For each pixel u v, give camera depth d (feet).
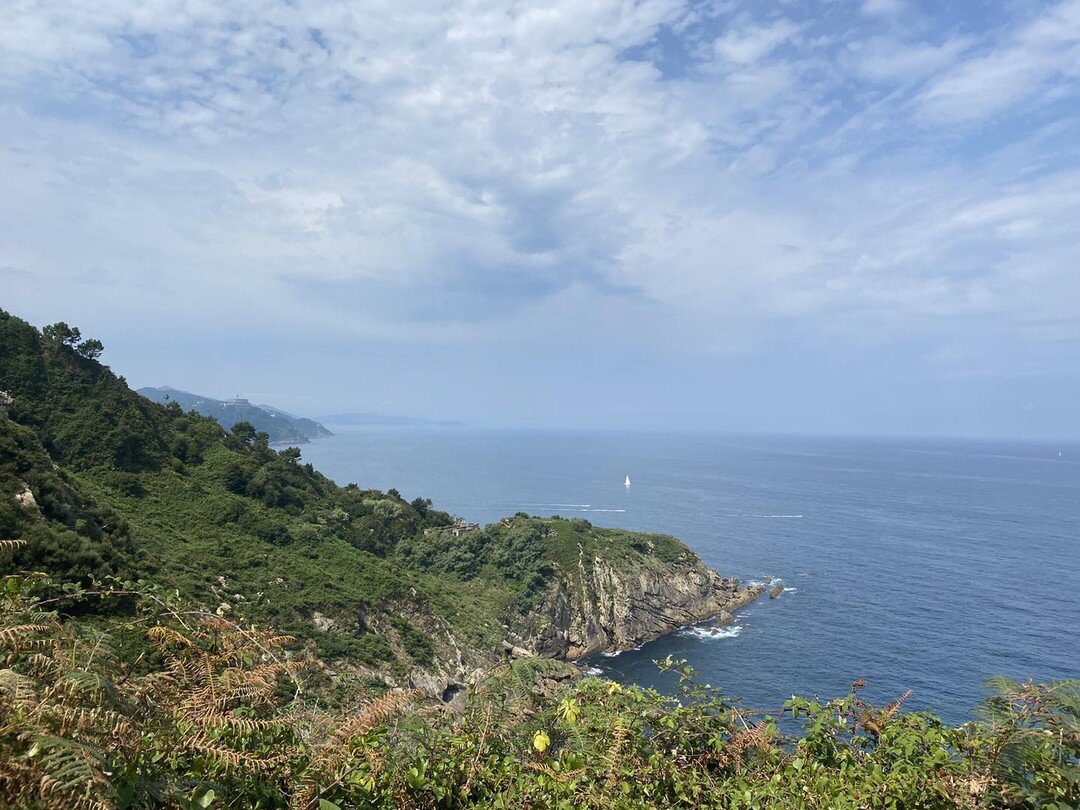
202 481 162.50
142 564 90.43
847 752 16.56
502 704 16.97
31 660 10.68
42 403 147.23
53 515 86.12
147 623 15.30
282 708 14.21
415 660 132.05
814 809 14.78
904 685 147.43
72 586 15.72
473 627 162.30
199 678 12.87
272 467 200.23
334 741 12.87
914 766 15.51
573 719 16.51
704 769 16.74
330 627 123.75
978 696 140.46
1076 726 14.79
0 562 53.83
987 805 14.71
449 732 16.03
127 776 9.71
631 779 15.96
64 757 8.32
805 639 183.42
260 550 138.10
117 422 153.58
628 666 178.70
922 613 205.98
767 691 147.43
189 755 11.96
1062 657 163.94
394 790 13.39
